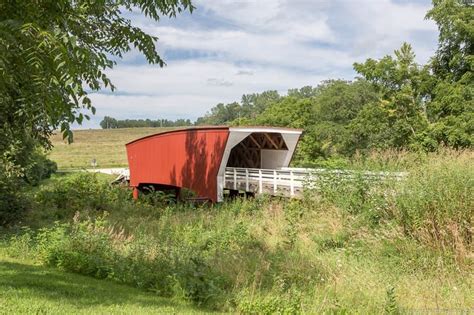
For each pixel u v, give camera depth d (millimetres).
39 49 3404
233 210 15148
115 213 16578
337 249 9742
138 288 7160
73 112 3760
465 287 7137
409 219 9547
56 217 15359
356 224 10695
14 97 4637
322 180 13258
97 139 91812
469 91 22484
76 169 52656
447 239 8664
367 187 11477
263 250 9773
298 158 33562
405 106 25609
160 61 5047
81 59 3773
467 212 8695
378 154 12758
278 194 16234
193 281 6816
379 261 8836
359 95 41281
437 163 10062
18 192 14758
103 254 8328
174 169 22344
